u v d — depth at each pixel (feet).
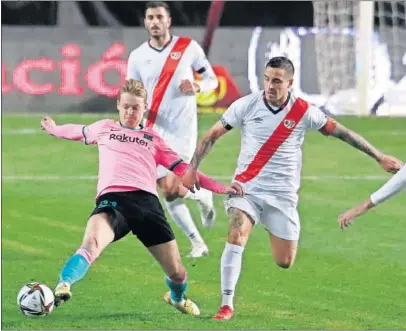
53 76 186.39
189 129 97.66
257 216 78.43
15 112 185.68
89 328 73.56
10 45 185.88
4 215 113.91
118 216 70.64
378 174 137.59
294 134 78.02
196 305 79.92
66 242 103.04
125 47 187.42
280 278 90.02
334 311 80.18
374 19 192.75
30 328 73.46
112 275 89.92
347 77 190.39
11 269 92.12
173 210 95.86
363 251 100.01
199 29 190.08
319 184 131.13
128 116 74.08
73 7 195.31
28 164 142.31
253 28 188.55
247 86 187.42
